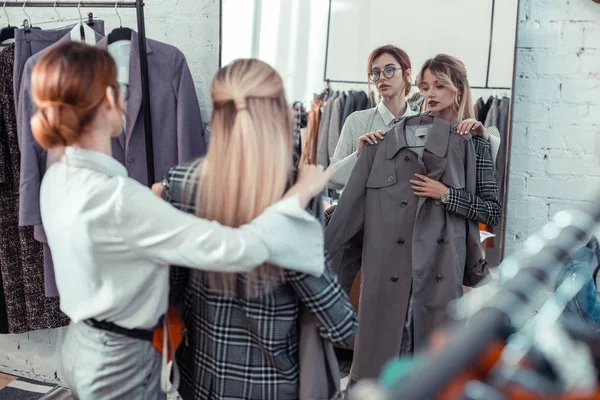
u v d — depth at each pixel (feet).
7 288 9.37
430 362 1.35
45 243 8.63
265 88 4.54
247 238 4.25
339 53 8.16
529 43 7.60
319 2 8.22
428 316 7.32
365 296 7.60
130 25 9.29
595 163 7.55
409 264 7.43
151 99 8.30
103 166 4.64
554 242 1.95
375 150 7.71
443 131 7.36
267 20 8.50
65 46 4.60
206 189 4.59
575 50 7.45
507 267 1.98
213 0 8.84
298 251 4.43
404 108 7.85
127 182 4.47
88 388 4.76
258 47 8.58
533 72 7.63
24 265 9.23
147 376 4.92
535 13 7.53
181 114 8.35
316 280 4.66
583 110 7.52
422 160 7.35
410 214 7.43
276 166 4.50
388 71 7.90
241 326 4.79
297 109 8.43
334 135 8.23
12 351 10.62
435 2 7.68
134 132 8.34
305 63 8.36
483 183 7.48
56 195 4.63
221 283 4.68
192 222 4.32
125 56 8.44
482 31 7.52
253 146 4.44
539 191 7.78
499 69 7.49
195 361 5.02
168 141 8.42
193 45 9.01
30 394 10.01
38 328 9.40
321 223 4.98
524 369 2.14
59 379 10.41
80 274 4.58
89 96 4.52
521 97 7.70
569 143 7.62
